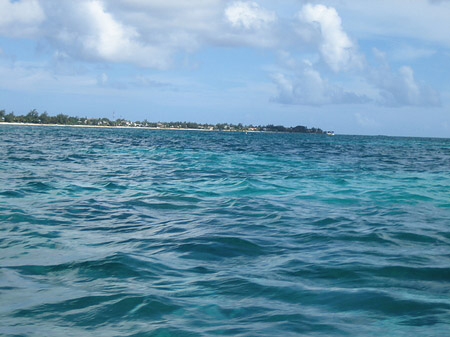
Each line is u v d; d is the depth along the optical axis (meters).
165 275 6.03
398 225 9.91
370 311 4.66
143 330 4.15
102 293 5.21
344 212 11.70
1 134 77.00
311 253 7.35
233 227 9.52
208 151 43.03
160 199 13.38
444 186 18.20
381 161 34.72
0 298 5.01
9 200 12.28
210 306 4.81
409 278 5.92
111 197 13.52
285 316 4.51
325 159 35.16
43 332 4.10
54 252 7.21
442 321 4.36
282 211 11.70
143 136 102.00
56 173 19.58
